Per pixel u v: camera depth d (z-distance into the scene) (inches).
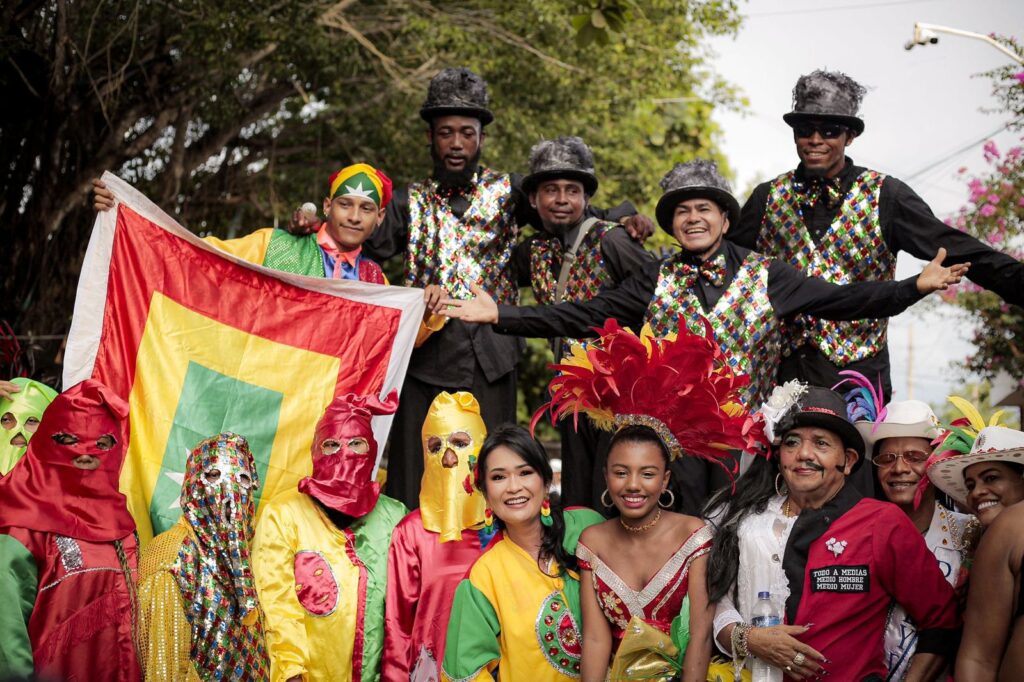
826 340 236.4
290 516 212.2
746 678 183.6
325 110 552.1
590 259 253.9
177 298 244.7
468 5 506.3
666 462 192.7
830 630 177.6
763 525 187.0
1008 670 157.6
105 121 476.1
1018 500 185.6
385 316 252.7
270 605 205.0
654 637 182.4
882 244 236.8
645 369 195.6
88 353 238.4
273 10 448.1
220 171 554.3
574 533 203.6
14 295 446.6
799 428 184.5
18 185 450.3
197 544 197.8
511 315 235.5
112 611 198.4
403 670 210.7
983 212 508.7
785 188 244.2
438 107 258.4
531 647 194.2
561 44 504.7
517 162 506.0
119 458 208.4
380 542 218.8
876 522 180.2
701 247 225.1
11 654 189.8
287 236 259.3
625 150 569.9
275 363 246.8
